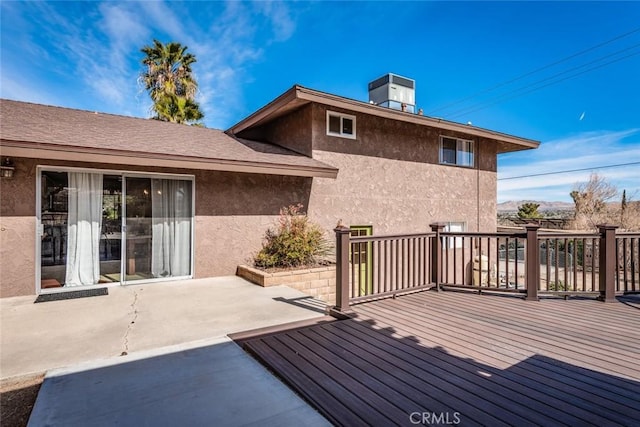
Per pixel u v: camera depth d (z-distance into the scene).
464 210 11.33
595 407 2.29
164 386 2.70
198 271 7.04
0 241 5.42
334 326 4.02
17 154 5.11
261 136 10.23
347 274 4.58
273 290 6.02
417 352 3.23
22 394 2.72
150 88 14.59
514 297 5.31
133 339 3.68
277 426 2.19
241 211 7.50
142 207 6.54
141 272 6.52
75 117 7.33
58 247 5.87
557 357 3.09
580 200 21.17
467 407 2.30
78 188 6.00
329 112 8.45
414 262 5.73
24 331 3.91
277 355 3.19
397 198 9.68
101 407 2.39
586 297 5.29
